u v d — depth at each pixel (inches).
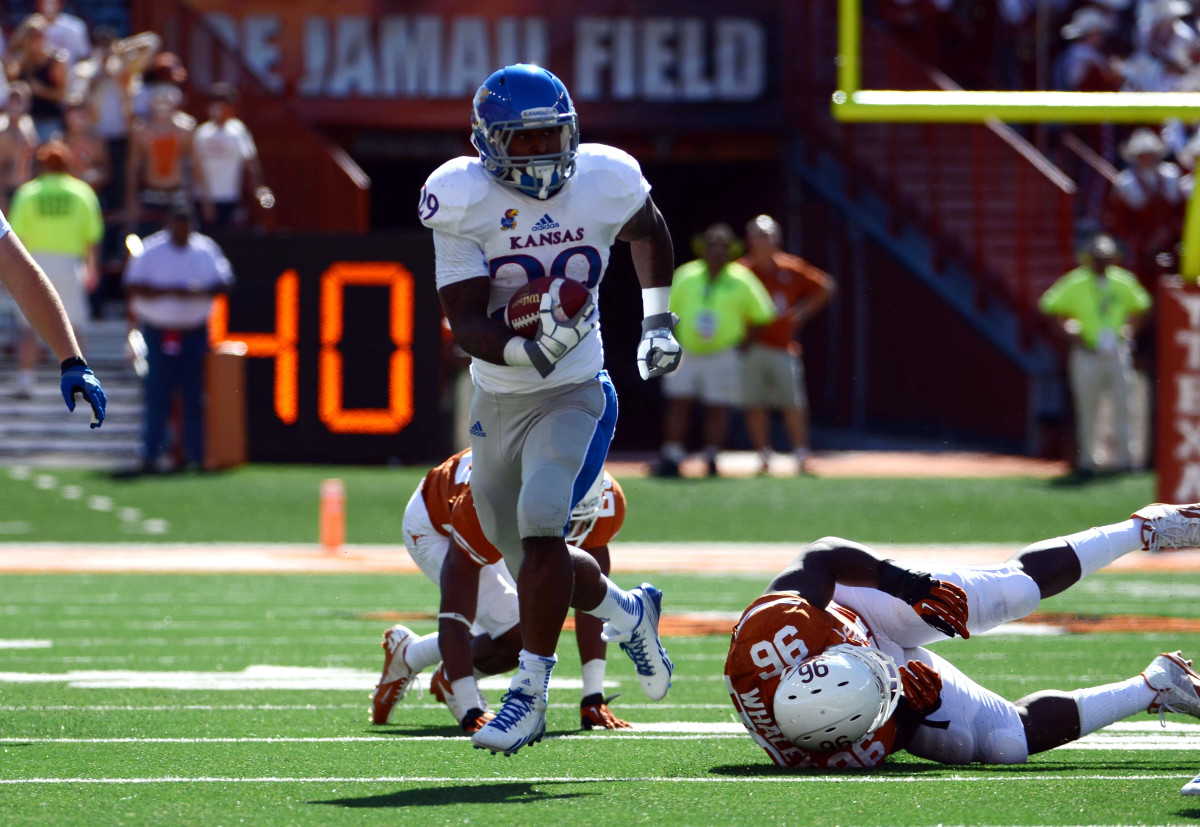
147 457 1872.5
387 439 1930.4
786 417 1988.2
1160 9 2060.8
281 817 502.9
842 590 603.2
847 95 1381.6
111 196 2253.9
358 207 2146.9
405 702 810.8
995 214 2454.5
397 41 2568.9
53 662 933.8
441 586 682.8
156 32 2223.2
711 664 930.7
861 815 498.3
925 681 581.9
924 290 2440.9
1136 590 1337.4
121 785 563.8
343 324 1929.1
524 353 566.9
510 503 621.6
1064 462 2140.7
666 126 2630.4
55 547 1542.8
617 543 1587.1
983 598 575.8
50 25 2381.9
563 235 596.1
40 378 2086.6
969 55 2411.4
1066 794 530.3
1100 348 1914.4
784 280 1972.2
